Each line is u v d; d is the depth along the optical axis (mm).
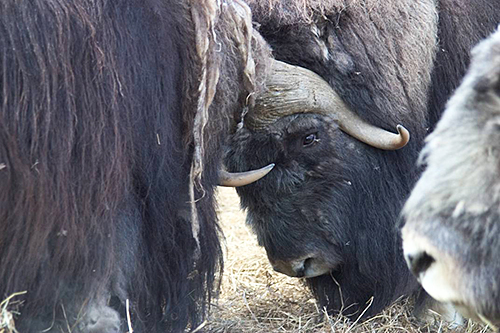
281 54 7855
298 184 7945
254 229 8289
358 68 7887
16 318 5512
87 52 5531
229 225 12055
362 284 8320
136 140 6004
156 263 6500
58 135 5363
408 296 8438
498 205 4512
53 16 5367
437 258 4582
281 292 9086
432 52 8211
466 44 8453
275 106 7594
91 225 5617
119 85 5738
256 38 7043
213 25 6270
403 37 7969
